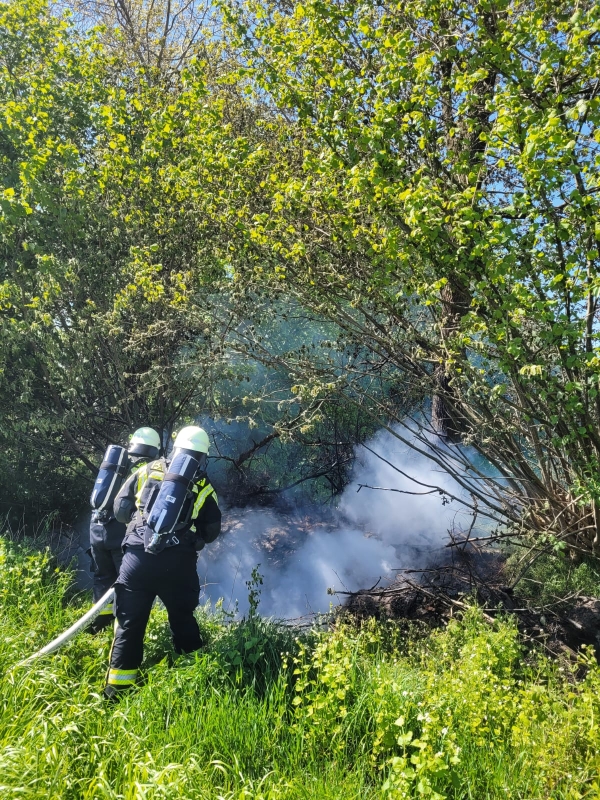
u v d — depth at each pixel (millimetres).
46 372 7328
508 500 6355
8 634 4047
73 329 7566
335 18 5176
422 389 5973
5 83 7469
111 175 7297
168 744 3100
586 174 4355
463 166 4652
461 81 4457
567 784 3092
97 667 4027
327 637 4281
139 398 8203
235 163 5863
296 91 5477
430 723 3127
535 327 5160
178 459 3961
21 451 7711
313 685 3684
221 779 3041
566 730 3320
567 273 4621
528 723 3377
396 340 5973
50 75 7484
